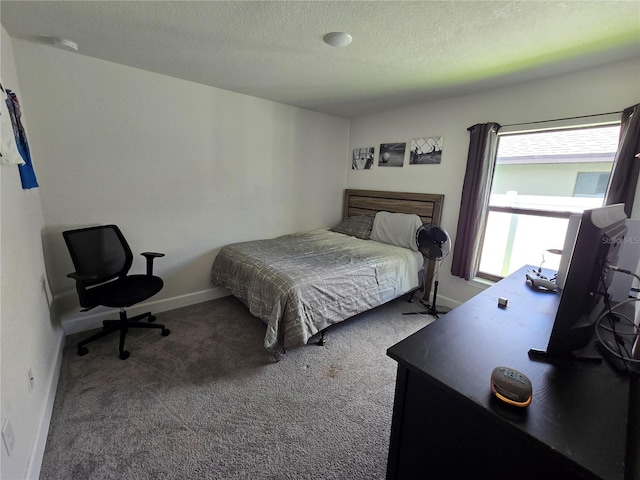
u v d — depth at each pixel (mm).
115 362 2127
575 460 637
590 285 972
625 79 2049
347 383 1987
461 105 2975
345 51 2008
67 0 1488
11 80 1863
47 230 2264
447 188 3172
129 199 2604
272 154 3492
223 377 2008
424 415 985
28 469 1218
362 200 4070
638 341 992
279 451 1470
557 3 1411
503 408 779
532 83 2484
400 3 1442
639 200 2018
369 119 3926
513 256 2990
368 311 3105
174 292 3010
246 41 1906
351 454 1466
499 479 828
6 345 1147
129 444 1478
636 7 1426
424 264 3385
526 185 2799
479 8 1469
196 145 2896
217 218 3182
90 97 2293
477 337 1149
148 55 2184
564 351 1013
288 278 2264
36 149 2148
